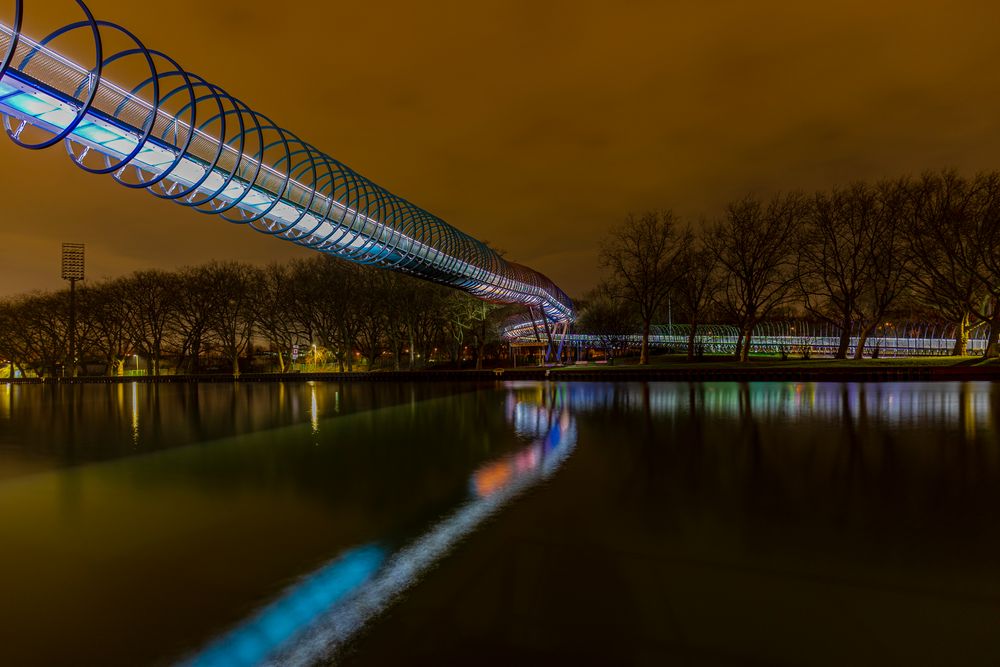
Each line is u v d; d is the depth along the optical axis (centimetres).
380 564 927
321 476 1611
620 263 6131
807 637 672
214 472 1694
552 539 1019
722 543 981
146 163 1602
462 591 814
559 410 3064
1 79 1153
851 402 3005
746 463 1599
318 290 7862
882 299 5434
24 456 2048
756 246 5622
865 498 1237
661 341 8488
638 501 1247
